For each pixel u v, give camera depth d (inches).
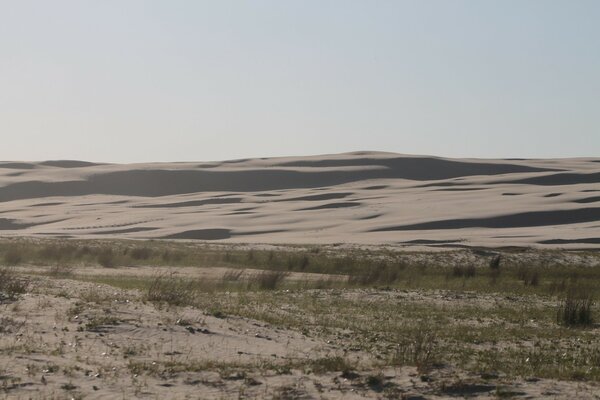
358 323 954.1
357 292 1296.8
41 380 546.9
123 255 2010.3
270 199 5654.5
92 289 1087.6
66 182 7175.2
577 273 1818.4
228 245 2586.1
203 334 770.8
